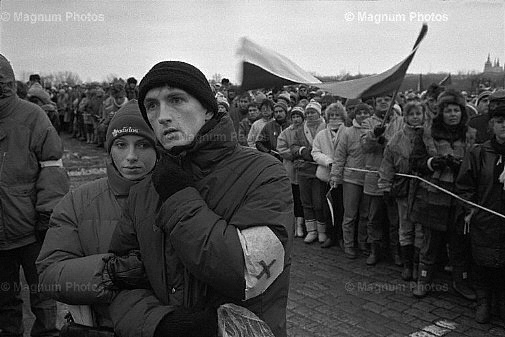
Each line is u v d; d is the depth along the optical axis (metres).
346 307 4.02
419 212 4.04
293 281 4.60
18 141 2.90
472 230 3.57
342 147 5.12
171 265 1.28
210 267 1.15
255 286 1.18
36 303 3.16
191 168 1.28
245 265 1.16
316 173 5.50
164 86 1.24
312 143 5.74
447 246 4.49
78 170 10.45
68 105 17.64
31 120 2.95
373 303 4.08
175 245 1.20
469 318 3.78
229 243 1.15
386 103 4.80
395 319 3.79
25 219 2.94
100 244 1.65
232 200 1.25
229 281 1.16
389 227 5.08
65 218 1.71
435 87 4.90
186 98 1.25
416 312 3.90
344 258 5.27
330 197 5.13
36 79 8.52
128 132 1.72
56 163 3.01
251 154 1.32
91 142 15.48
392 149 4.34
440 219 3.91
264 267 1.18
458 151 3.94
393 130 4.77
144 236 1.32
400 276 4.70
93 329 1.49
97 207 1.72
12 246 2.95
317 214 5.72
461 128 3.96
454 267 4.14
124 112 1.75
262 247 1.17
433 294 4.23
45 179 2.96
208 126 1.27
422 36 2.12
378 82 2.09
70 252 1.65
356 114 5.09
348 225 5.23
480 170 3.52
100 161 11.79
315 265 5.05
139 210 1.34
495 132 3.47
